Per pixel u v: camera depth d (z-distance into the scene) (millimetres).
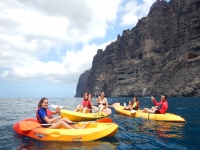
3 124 8766
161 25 75250
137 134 6645
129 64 80562
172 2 75625
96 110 12219
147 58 71812
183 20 60375
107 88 89875
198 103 23109
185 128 7719
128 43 91062
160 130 7324
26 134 6441
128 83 77562
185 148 5094
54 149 4961
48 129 6125
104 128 6078
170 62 62844
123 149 4984
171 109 15930
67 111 10250
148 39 76812
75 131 5945
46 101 6699
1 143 5555
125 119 10242
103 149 4969
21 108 19094
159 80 63844
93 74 112125
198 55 53406
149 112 11133
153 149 5000
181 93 52375
